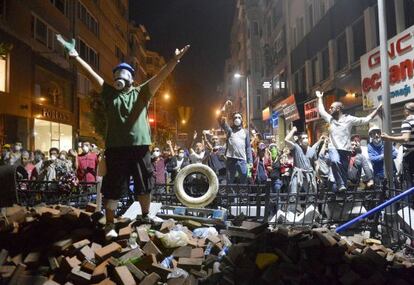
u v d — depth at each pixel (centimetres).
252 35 5209
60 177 1092
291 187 820
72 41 517
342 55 2089
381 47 836
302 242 474
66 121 2914
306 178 812
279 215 673
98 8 3941
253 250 471
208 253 480
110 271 417
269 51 4144
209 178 635
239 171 838
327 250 467
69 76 3005
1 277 416
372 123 1522
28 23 2395
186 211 619
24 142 2281
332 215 694
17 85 2225
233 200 709
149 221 529
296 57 3031
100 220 522
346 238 557
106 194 489
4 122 2078
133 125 488
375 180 891
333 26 2162
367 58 1598
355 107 1836
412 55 1270
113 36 4634
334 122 783
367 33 1698
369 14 1686
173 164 1260
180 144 3606
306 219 685
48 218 523
